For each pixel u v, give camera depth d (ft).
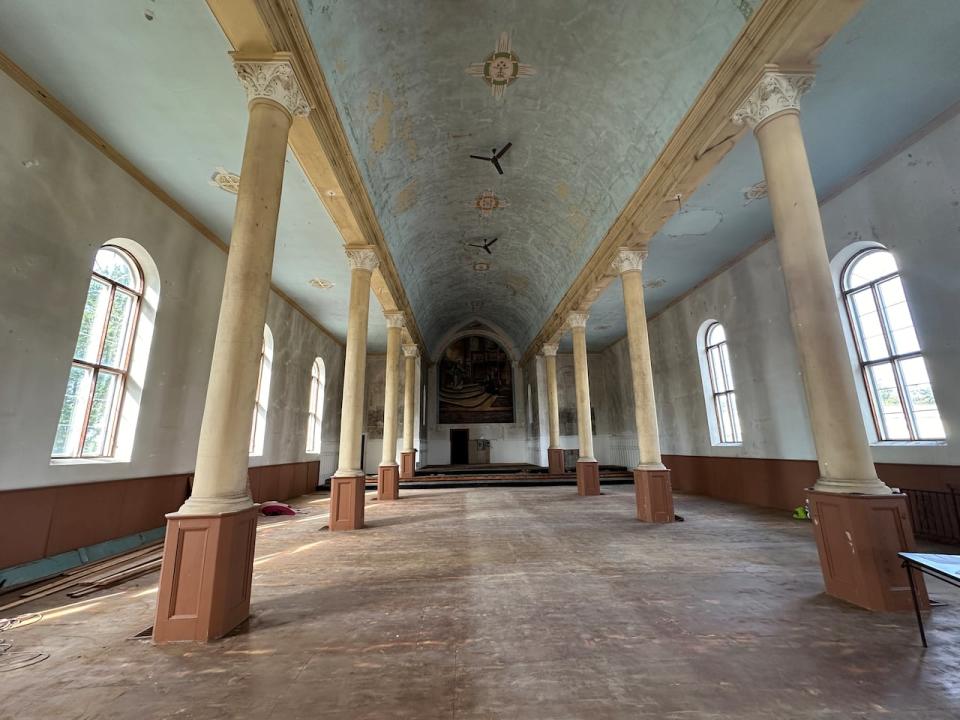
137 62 15.47
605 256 31.65
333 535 23.21
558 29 20.30
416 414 62.54
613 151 25.58
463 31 20.12
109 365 20.51
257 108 13.85
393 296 37.40
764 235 31.09
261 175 13.35
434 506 33.78
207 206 24.22
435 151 28.02
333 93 18.20
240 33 13.42
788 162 14.64
